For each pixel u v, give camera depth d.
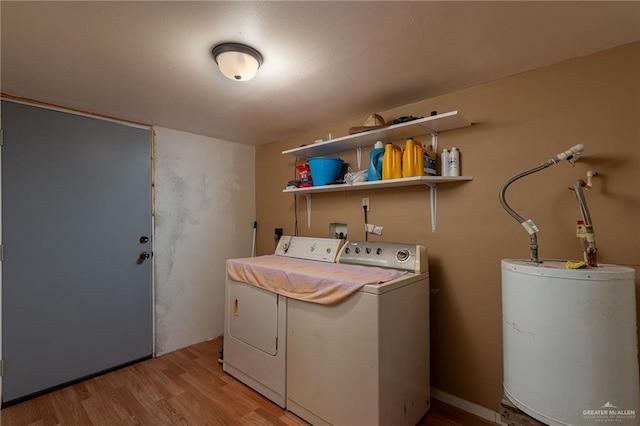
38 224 2.04
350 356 1.55
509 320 1.27
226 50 1.37
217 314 3.03
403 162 1.89
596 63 1.47
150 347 2.56
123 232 2.42
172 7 1.13
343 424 1.56
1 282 1.90
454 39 1.36
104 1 1.09
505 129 1.73
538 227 1.61
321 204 2.70
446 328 1.95
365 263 2.03
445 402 1.95
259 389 2.02
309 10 1.15
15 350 1.94
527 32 1.31
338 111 2.27
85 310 2.22
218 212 3.05
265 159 3.27
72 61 1.53
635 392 1.08
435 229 2.00
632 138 1.38
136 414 1.81
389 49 1.44
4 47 1.40
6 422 1.75
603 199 1.44
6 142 1.92
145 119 2.45
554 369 1.11
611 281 1.06
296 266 2.01
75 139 2.19
